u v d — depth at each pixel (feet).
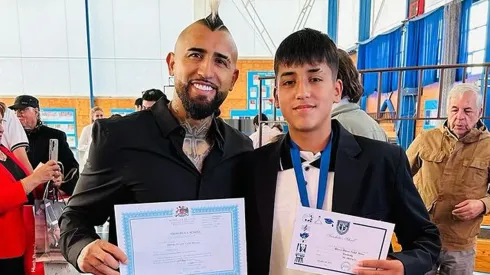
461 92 5.45
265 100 23.25
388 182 2.90
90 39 25.45
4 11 24.11
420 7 16.22
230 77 3.13
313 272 2.65
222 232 2.87
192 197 3.00
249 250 2.98
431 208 5.73
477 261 7.73
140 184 2.94
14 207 5.08
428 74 15.23
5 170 5.20
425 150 5.90
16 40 24.48
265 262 2.83
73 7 24.90
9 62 24.57
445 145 5.70
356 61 22.84
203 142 3.18
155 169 2.96
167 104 3.31
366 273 2.56
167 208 2.78
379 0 20.90
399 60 18.17
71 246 2.77
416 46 16.60
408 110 16.29
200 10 25.80
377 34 20.57
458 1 13.37
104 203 3.02
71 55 25.26
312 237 2.68
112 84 26.07
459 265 5.61
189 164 3.03
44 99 25.27
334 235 2.66
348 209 2.75
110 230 3.13
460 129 5.47
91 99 25.73
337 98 3.14
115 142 3.01
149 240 2.73
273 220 2.88
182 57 3.00
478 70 12.18
